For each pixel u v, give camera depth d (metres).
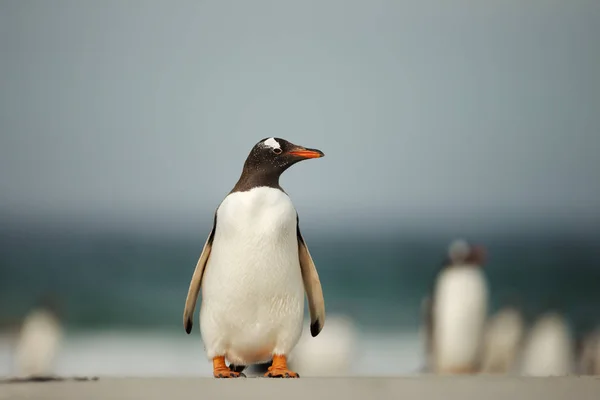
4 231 129.25
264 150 13.40
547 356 37.47
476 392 11.50
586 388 11.96
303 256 13.82
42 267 92.19
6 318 67.19
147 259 99.88
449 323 29.31
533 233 148.62
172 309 71.50
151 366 48.31
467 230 154.50
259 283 12.85
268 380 12.49
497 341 37.09
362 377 13.04
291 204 13.26
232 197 13.16
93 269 91.69
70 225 146.75
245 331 13.12
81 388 11.58
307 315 42.84
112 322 66.19
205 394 11.07
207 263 13.50
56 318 42.94
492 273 100.88
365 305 77.19
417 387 11.84
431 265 102.00
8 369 44.97
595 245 125.00
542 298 83.38
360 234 145.38
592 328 50.84
